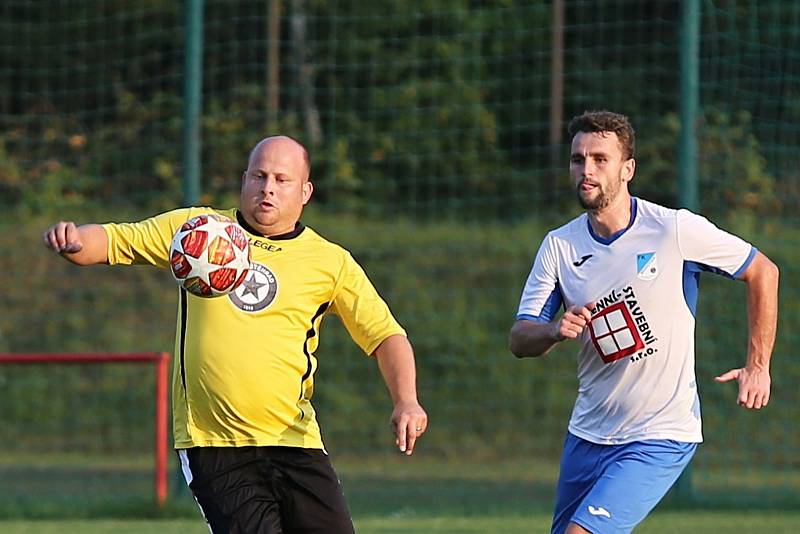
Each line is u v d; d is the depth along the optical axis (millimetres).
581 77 63469
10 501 41250
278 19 63219
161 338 66438
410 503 42250
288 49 65312
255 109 64438
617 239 20469
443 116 63938
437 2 63500
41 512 39312
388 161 65000
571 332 19266
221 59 65438
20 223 69938
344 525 18672
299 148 18609
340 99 65250
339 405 60656
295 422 18406
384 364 18094
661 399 20234
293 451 18422
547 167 65062
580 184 20250
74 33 66438
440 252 67375
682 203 38906
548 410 60219
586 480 20719
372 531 34281
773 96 54406
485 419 59844
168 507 38719
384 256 66875
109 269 70312
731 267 20312
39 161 68000
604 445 20438
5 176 68062
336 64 64938
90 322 67375
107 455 59219
